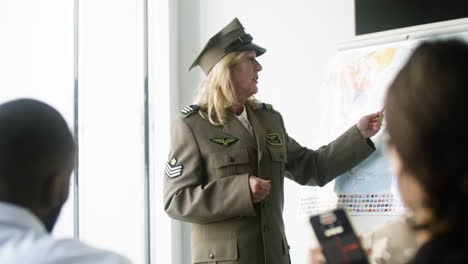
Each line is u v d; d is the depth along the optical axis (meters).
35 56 2.94
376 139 2.26
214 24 3.58
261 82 3.34
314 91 3.18
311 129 3.18
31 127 0.82
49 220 0.90
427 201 0.59
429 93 0.56
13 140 0.81
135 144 3.58
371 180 2.22
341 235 0.75
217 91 2.17
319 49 3.19
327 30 3.17
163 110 3.58
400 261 0.86
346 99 2.45
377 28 2.76
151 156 3.62
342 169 2.22
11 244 0.75
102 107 3.38
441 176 0.56
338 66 2.53
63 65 3.12
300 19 3.26
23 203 0.82
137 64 3.65
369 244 0.89
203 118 2.17
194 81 3.64
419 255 0.60
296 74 3.25
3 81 2.76
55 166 0.84
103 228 3.36
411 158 0.58
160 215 3.54
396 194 2.15
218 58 2.20
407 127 0.58
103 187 3.37
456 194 0.56
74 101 3.19
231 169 2.07
